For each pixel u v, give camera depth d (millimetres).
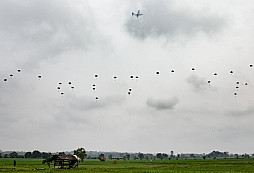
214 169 74188
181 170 69312
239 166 91062
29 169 68562
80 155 182625
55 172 59219
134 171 64062
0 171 60625
